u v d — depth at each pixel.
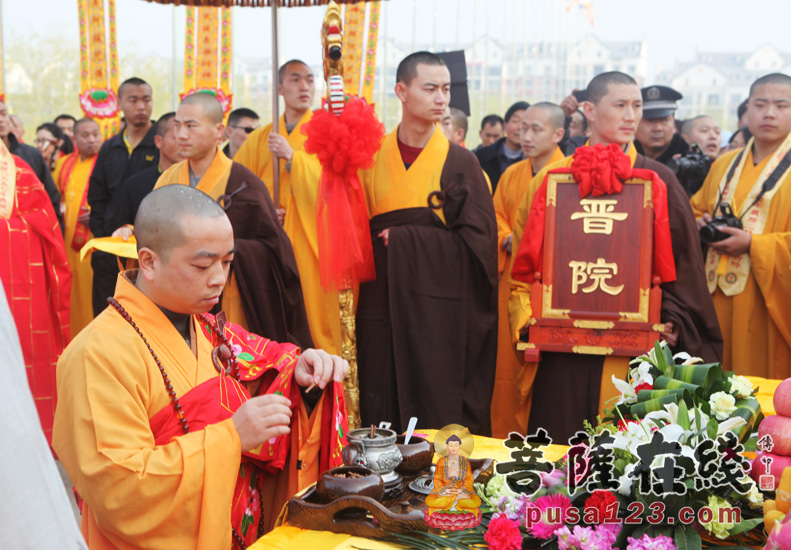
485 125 5.39
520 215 3.36
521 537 1.22
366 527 1.29
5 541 0.69
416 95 3.36
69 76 6.61
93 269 4.65
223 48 5.44
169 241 1.47
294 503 1.34
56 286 3.80
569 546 1.20
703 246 3.82
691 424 1.36
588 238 2.93
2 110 5.06
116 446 1.38
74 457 1.41
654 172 2.90
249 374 1.73
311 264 3.54
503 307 3.94
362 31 4.93
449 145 3.48
